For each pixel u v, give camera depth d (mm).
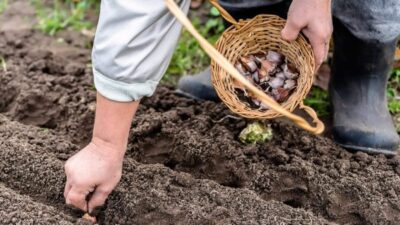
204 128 1969
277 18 1683
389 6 1861
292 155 1889
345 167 1854
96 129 1542
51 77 2182
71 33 2484
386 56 1945
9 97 2150
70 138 2002
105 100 1492
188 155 1902
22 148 1861
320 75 2205
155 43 1455
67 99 2082
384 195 1782
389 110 2107
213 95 2096
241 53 1724
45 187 1798
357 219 1769
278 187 1822
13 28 2508
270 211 1696
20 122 2082
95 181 1568
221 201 1713
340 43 1975
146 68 1463
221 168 1878
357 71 1981
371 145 1929
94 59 1471
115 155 1561
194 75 2162
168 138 1952
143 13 1427
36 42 2438
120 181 1760
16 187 1824
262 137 1926
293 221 1674
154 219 1689
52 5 2639
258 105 1713
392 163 1894
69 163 1588
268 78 1713
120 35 1434
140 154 1941
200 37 1350
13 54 2332
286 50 1710
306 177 1807
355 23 1896
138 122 1979
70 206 1760
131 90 1475
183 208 1683
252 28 1702
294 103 1652
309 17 1590
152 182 1766
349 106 1989
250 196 1728
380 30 1880
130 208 1699
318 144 1931
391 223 1740
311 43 1633
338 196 1787
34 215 1665
